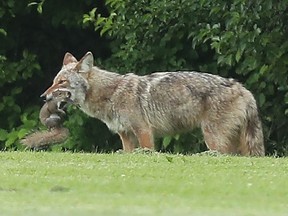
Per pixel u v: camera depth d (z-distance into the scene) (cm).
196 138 2127
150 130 1709
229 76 2222
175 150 2133
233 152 1733
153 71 2247
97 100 1712
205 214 945
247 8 2000
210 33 2045
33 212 947
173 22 2198
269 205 1020
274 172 1291
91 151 2286
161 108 1712
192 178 1211
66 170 1275
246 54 2039
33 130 2308
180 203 1019
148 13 2191
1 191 1104
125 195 1073
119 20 2195
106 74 1722
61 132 1872
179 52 2261
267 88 2092
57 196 1062
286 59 2023
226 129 1712
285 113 2053
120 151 1680
